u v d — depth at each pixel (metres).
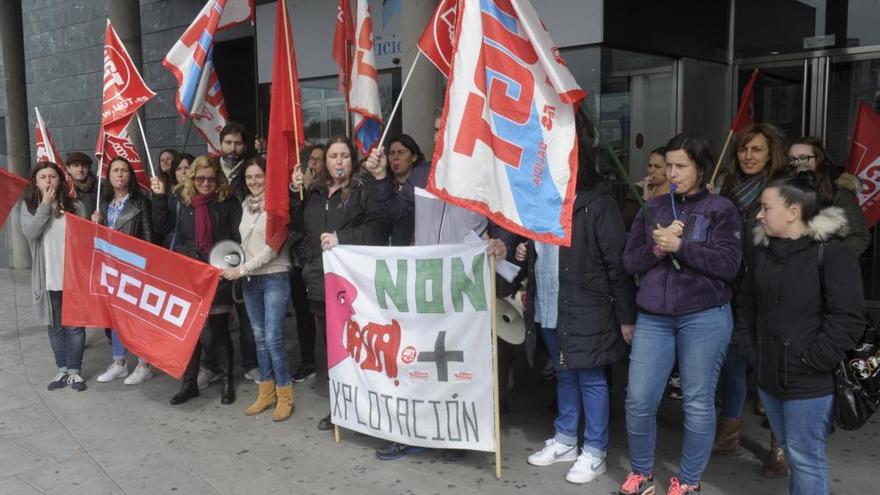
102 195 6.37
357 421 4.60
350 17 6.02
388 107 8.47
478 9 3.80
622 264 3.85
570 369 4.07
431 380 4.26
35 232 5.90
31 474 4.50
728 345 3.63
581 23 6.48
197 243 5.61
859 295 2.97
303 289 5.96
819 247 3.05
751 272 3.36
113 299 5.50
